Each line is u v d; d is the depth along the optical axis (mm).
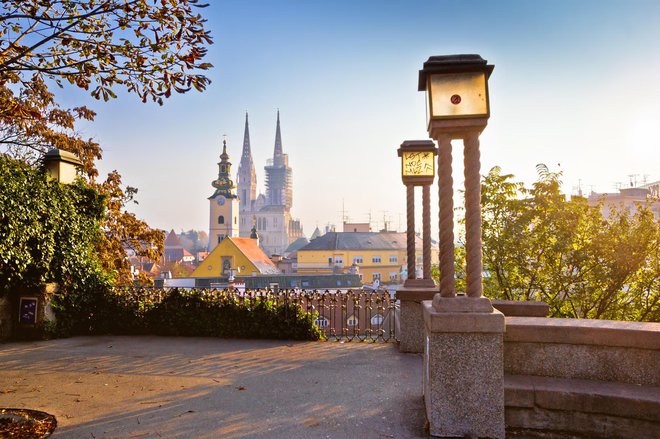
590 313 10641
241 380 6469
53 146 16484
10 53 5125
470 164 4566
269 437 4438
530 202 11297
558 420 4270
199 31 5137
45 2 4930
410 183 8898
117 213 19812
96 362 7664
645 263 10062
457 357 4359
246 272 73625
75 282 10266
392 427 4648
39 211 9375
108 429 4672
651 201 10727
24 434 4523
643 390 4234
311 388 6031
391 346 8828
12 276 9234
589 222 10984
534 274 10914
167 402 5516
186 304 10109
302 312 9641
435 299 4660
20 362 7703
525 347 4719
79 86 5410
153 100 5547
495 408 4301
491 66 4484
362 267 91375
